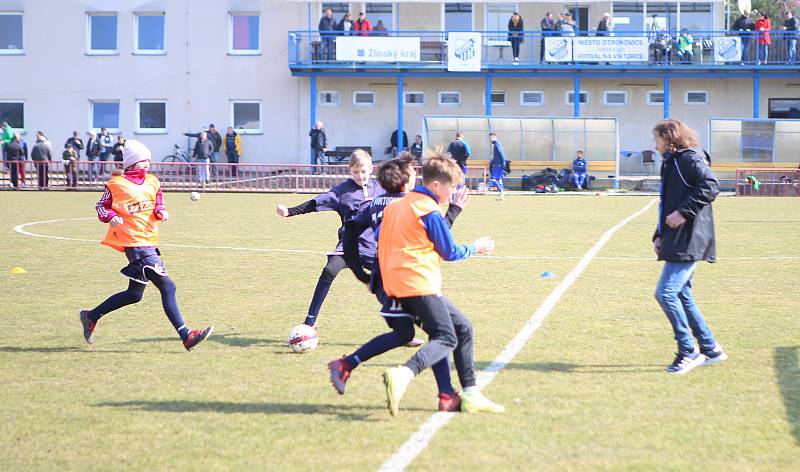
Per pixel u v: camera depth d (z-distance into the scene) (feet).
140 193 35.42
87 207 115.03
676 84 185.37
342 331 39.17
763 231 84.23
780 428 25.11
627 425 25.38
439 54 180.55
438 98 186.39
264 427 25.38
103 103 187.21
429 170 26.27
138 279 35.40
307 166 156.15
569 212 108.17
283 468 21.97
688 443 23.79
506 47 183.01
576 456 22.76
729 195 152.56
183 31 184.34
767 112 186.60
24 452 23.38
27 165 163.63
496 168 133.59
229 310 44.50
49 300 47.52
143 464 22.39
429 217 25.76
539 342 36.27
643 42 174.29
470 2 181.57
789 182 151.84
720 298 47.11
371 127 186.29
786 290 49.70
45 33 185.47
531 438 24.21
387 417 26.30
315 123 173.68
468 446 23.53
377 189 38.19
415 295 25.72
